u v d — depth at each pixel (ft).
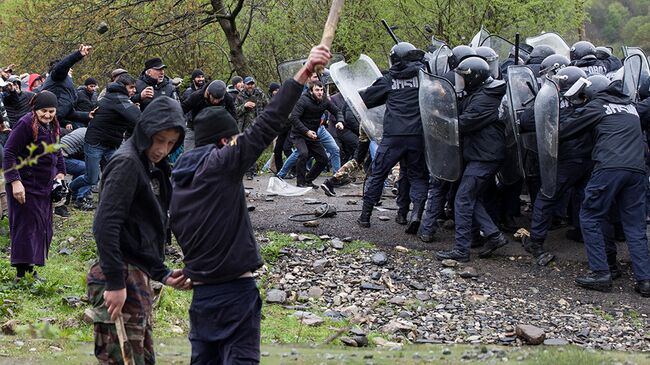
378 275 29.76
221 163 12.84
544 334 24.09
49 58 68.49
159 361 18.06
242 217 13.21
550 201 31.07
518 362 19.17
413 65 32.68
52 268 28.63
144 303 13.57
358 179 47.70
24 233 25.27
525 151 31.96
